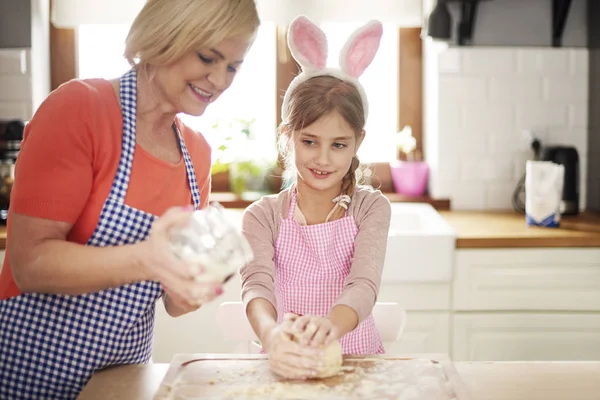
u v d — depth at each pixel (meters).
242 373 1.24
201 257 1.01
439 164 3.03
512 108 3.01
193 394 1.15
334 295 1.61
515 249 2.50
